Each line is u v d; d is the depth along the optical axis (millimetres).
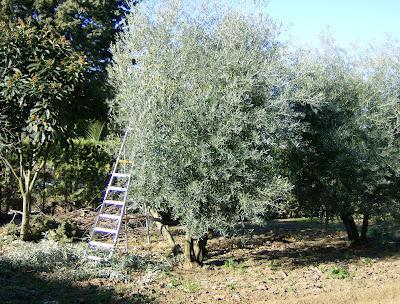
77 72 9281
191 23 9016
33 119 8922
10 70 9195
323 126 10219
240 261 9328
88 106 10414
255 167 7965
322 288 7172
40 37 9594
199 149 7586
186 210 7660
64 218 10820
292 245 11492
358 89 10430
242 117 7617
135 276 7602
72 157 13195
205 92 7812
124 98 9141
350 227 11281
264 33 8797
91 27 21109
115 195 10734
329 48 10922
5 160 9734
